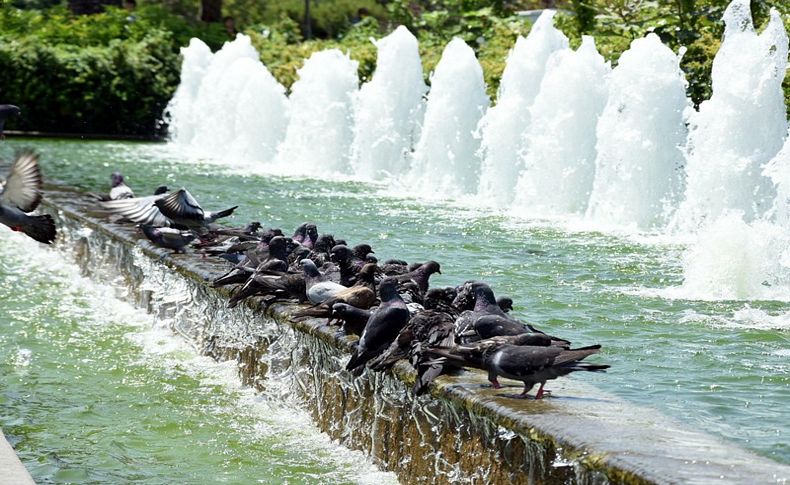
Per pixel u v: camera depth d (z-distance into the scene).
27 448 8.65
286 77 38.69
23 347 11.64
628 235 16.08
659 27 25.97
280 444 8.61
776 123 16.69
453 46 24.11
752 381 7.99
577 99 19.92
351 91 28.38
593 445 5.73
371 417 7.96
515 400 6.55
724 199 16.67
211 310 10.95
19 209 7.11
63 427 9.15
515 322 6.84
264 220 16.81
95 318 12.92
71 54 39.75
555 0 39.78
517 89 22.11
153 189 20.91
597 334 9.64
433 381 6.97
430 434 7.16
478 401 6.56
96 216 15.34
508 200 21.05
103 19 44.25
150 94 40.31
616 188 18.33
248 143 31.20
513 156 21.31
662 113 18.41
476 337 6.90
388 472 7.72
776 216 16.39
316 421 8.85
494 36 34.91
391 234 15.59
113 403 9.79
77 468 8.21
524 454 6.20
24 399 9.90
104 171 24.53
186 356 11.22
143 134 40.53
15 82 38.62
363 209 18.61
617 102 18.59
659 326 9.99
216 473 8.10
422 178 23.92
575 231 16.44
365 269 8.65
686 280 11.91
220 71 35.59
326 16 54.94
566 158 19.91
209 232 12.55
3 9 43.06
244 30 50.00
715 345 9.23
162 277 12.30
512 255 13.89
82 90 39.28
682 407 7.23
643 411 6.47
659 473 5.30
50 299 13.96
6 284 14.79
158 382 10.38
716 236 11.78
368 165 26.41
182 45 44.91
